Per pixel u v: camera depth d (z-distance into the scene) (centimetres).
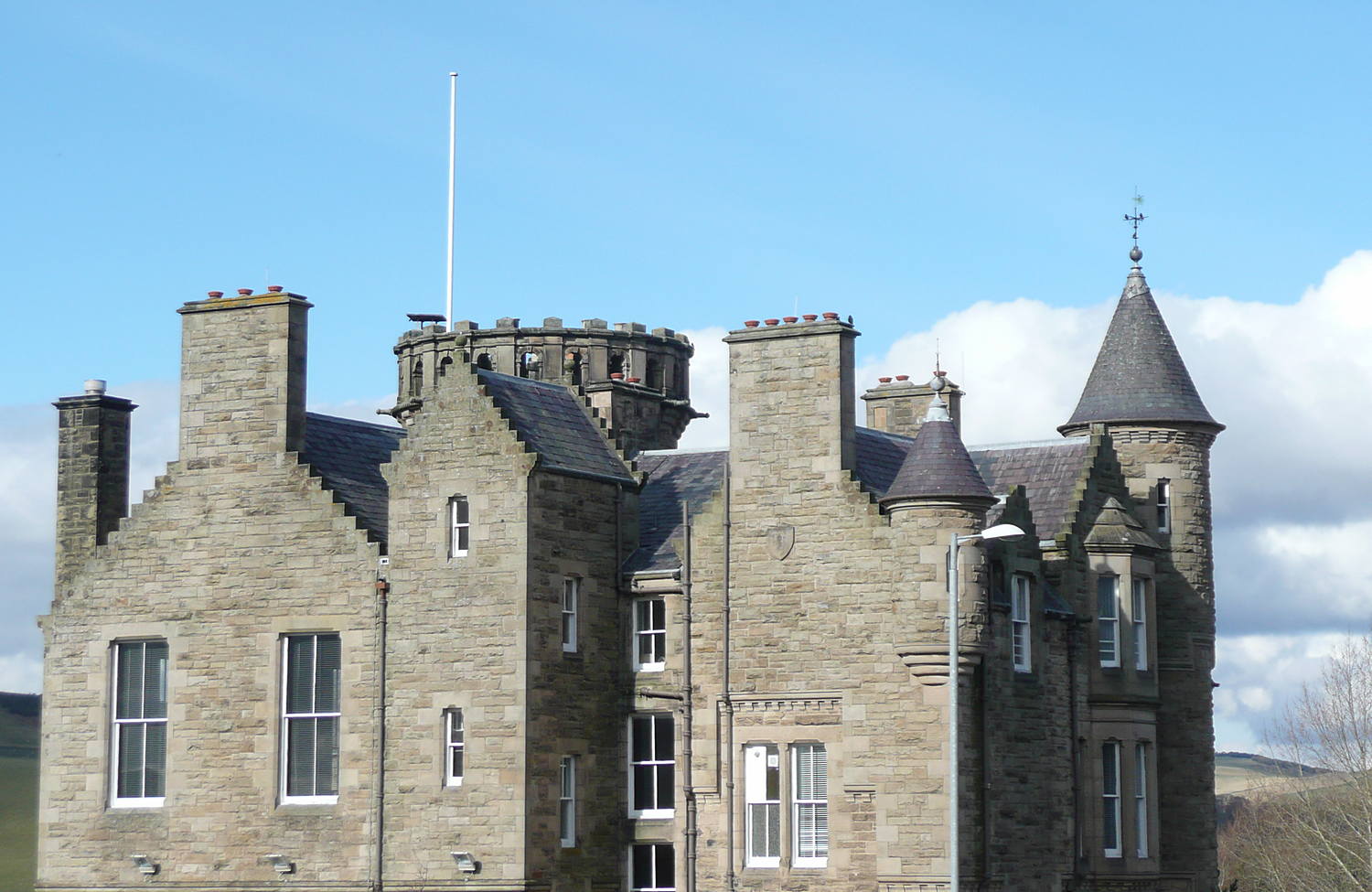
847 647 4962
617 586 5331
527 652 4991
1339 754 8388
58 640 5591
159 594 5469
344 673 5206
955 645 4444
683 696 5156
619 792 5281
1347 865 7856
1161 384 6044
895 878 4822
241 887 5253
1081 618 5403
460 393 5150
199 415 5484
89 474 5778
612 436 5462
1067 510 5528
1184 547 5984
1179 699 5922
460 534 5134
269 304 5412
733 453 5184
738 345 5206
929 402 6362
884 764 4875
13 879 8438
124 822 5428
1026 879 5050
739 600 5119
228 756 5322
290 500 5328
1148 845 5600
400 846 5075
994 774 4953
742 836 5059
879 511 4972
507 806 4959
